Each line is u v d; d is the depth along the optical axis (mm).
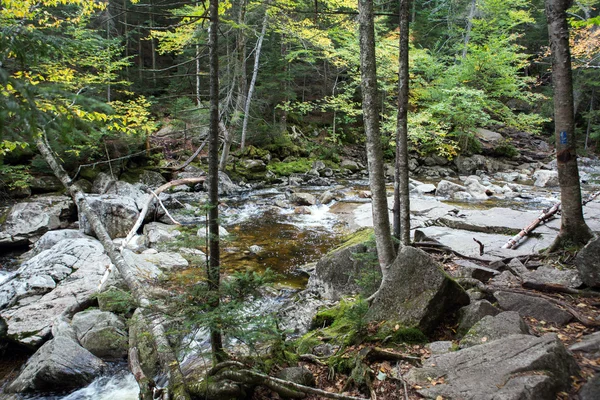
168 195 14281
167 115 20281
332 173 21734
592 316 4234
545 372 2971
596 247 4801
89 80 12539
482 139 24938
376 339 4203
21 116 1873
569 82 5859
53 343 5230
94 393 4828
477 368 3213
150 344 5090
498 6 21938
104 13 17422
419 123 20781
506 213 10609
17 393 4824
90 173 14898
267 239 10820
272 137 22406
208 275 3637
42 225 11109
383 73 20594
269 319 3844
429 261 4641
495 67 20828
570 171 6039
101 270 7504
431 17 28547
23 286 6859
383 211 5371
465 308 4520
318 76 26703
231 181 18109
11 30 2365
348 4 14039
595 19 7133
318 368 4125
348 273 6543
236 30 15570
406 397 3145
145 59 24719
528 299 4594
